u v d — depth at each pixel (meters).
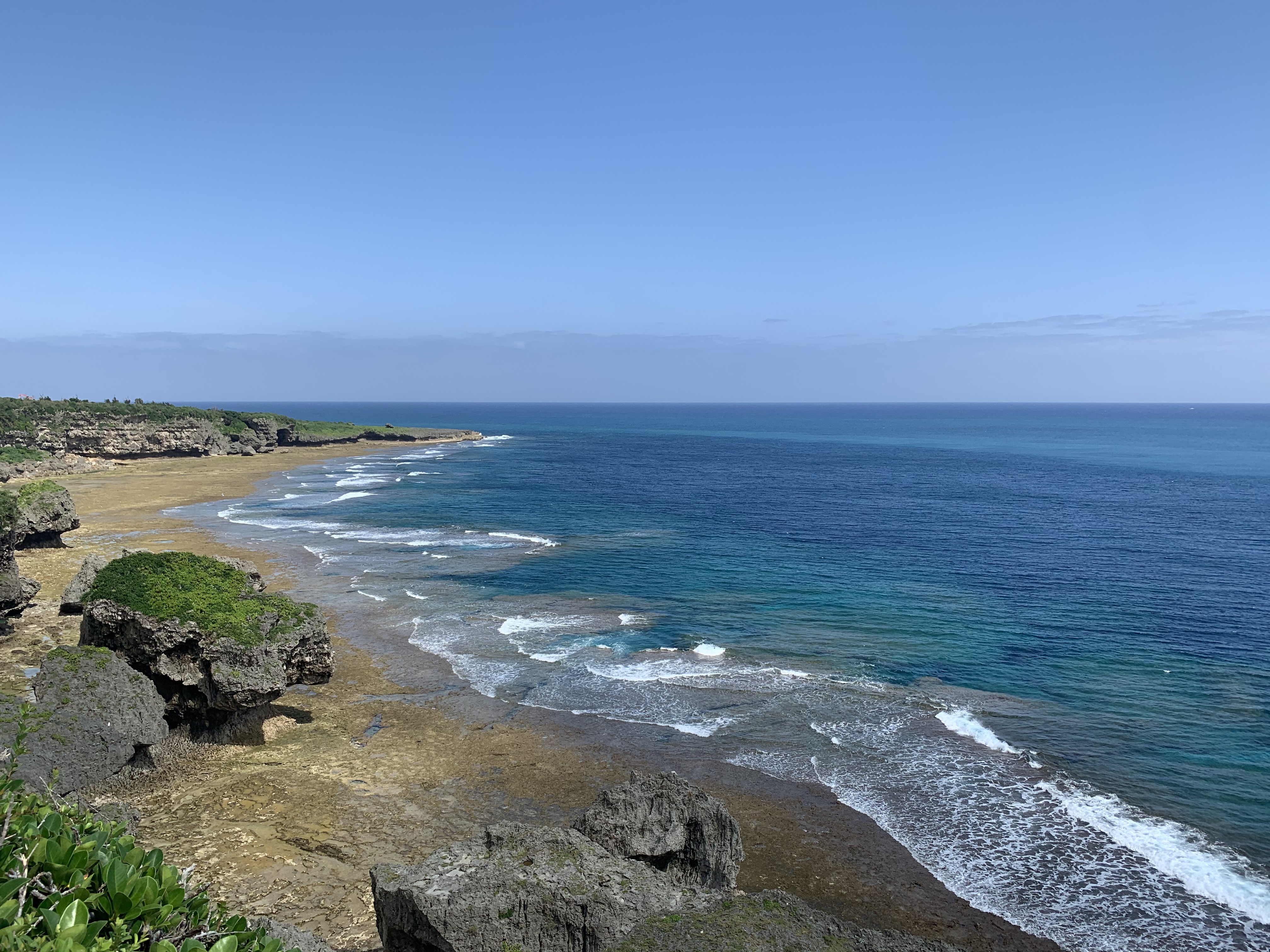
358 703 33.22
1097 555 64.25
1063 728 30.97
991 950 19.27
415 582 53.22
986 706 33.03
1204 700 33.66
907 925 20.16
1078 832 24.02
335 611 46.22
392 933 15.15
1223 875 21.89
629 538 70.69
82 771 24.42
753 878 21.95
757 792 26.42
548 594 50.78
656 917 14.52
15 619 39.56
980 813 25.11
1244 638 42.16
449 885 14.93
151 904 7.53
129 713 25.86
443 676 36.28
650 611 46.94
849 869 22.41
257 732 29.48
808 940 14.00
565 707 33.06
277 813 24.30
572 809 25.28
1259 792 26.19
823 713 32.41
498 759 28.47
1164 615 46.50
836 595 50.84
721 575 56.53
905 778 27.30
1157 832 23.95
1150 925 20.06
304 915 19.42
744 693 34.56
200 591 29.70
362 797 25.52
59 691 25.25
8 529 41.16
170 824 23.41
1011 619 45.53
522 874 15.20
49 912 6.75
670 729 31.02
